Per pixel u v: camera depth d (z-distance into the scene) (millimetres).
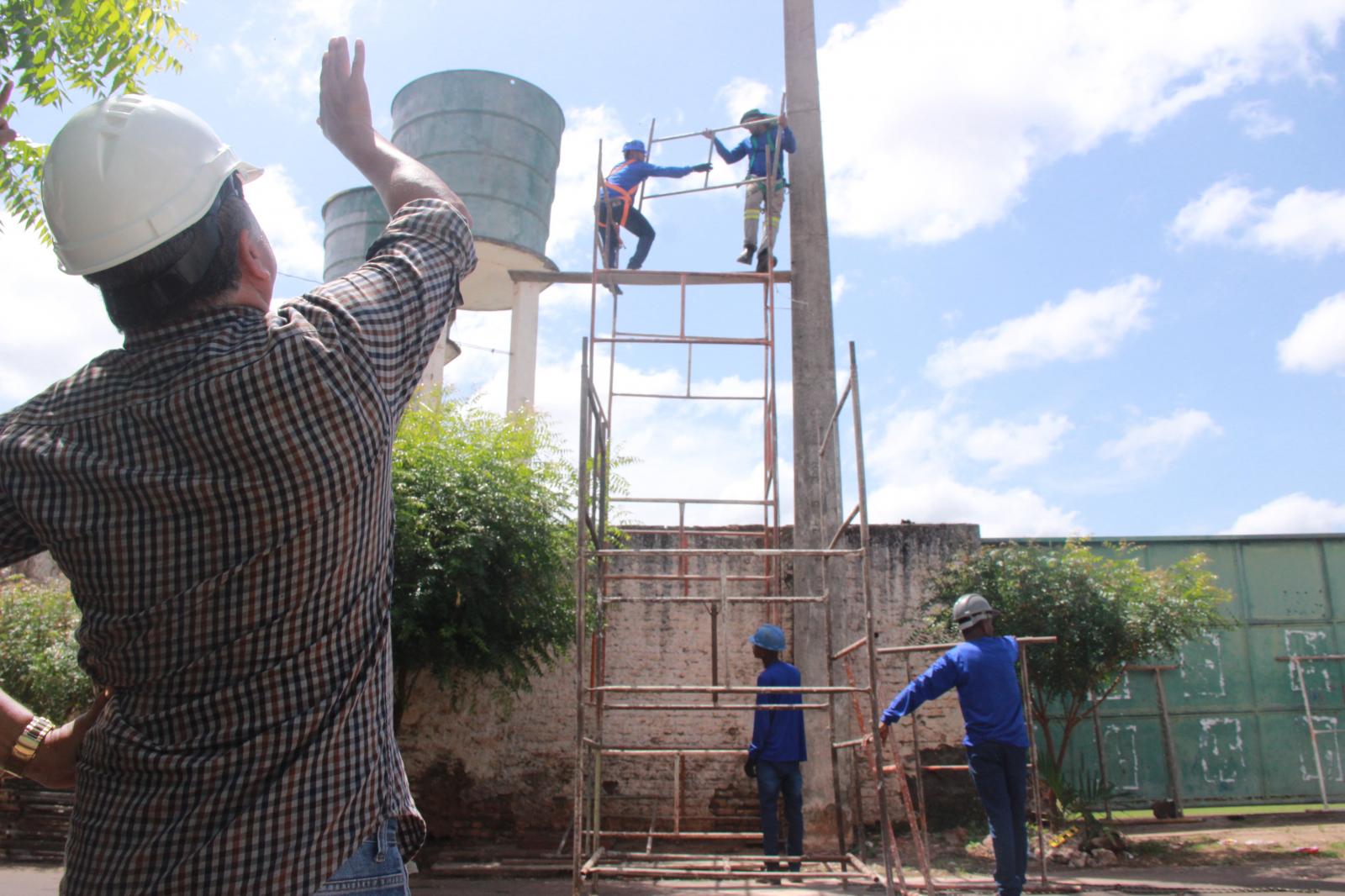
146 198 1269
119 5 3584
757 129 9000
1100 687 11234
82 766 1265
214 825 1164
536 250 14109
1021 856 5895
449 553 9094
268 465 1171
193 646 1184
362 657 1301
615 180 8578
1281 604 12477
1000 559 10852
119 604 1196
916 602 11406
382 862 1317
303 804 1197
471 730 10773
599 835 7043
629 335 8117
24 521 1245
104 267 1257
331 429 1205
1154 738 11906
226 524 1173
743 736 10836
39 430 1234
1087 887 7508
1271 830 10469
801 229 9242
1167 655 11281
